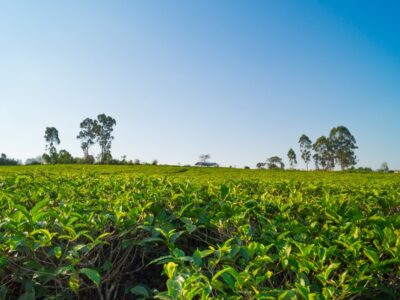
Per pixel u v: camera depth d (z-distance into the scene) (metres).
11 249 2.88
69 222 3.24
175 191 5.38
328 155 108.88
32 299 2.91
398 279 2.82
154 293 3.28
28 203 4.72
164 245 3.88
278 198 5.11
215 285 2.30
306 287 2.20
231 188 6.05
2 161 58.53
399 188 6.96
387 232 3.07
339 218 3.81
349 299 2.60
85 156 82.00
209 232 4.19
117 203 4.13
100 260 3.75
